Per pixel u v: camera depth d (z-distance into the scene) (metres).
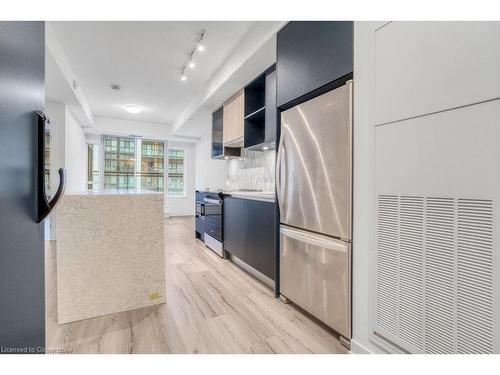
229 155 3.95
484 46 0.93
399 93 1.21
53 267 2.86
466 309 0.98
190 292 2.26
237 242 2.94
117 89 4.14
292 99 1.92
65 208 1.75
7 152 0.61
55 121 4.13
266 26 2.24
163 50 2.92
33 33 0.78
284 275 2.04
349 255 1.46
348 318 1.46
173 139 7.06
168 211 7.24
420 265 1.13
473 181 0.96
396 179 1.22
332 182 1.56
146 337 1.57
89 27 2.48
